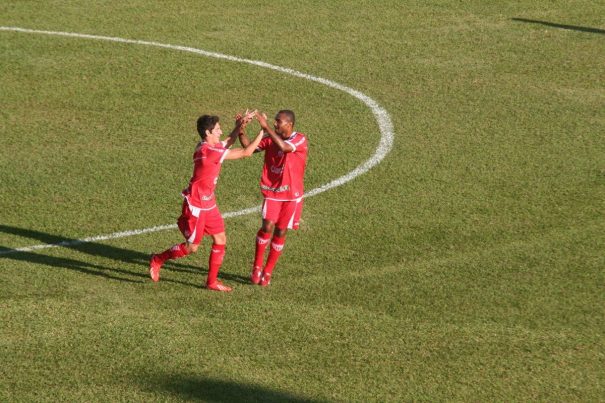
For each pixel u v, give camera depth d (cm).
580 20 5525
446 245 2966
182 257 2900
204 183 2586
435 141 3859
